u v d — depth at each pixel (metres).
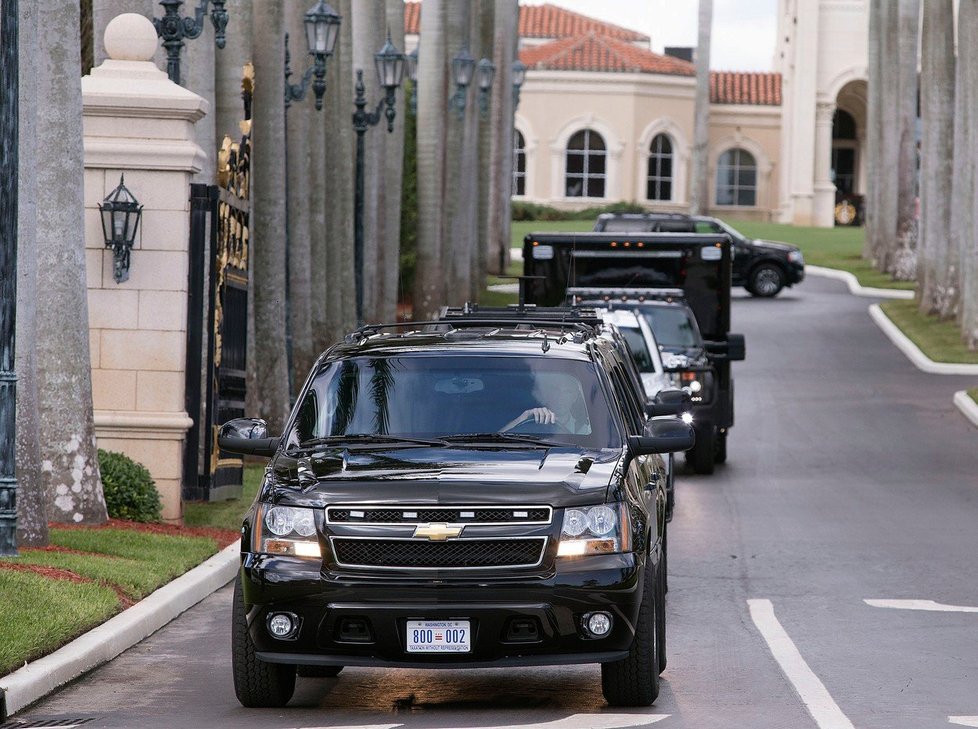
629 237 65.06
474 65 101.00
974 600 34.09
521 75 140.62
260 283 57.69
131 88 40.91
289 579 22.28
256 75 57.25
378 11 85.56
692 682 25.45
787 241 180.12
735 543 42.81
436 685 25.64
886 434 70.69
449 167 102.25
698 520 47.41
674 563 39.34
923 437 69.69
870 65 155.25
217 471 43.81
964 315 101.12
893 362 97.88
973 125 96.75
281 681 23.64
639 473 25.16
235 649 23.47
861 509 49.94
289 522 22.66
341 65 76.88
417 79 98.00
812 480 57.44
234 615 23.53
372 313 85.56
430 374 26.08
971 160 98.56
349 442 25.00
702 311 65.06
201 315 42.53
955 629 30.44
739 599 34.06
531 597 22.08
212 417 43.28
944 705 23.70
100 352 41.47
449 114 103.50
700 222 136.12
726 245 64.62
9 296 31.20
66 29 37.06
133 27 41.34
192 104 40.84
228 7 54.03
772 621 31.19
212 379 43.16
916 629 30.41
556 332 28.20
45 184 37.16
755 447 66.94
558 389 25.78
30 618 26.91
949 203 113.56
